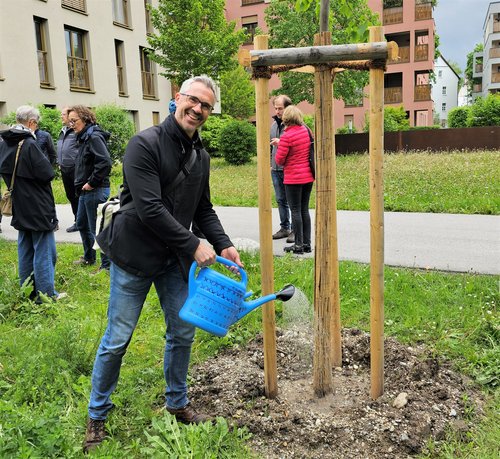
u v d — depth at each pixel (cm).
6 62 1694
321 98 280
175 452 258
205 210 304
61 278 599
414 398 313
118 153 1816
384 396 316
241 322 440
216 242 297
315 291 305
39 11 1822
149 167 253
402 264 623
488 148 2228
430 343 397
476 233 796
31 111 522
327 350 312
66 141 773
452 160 1794
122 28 2302
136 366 376
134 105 2405
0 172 493
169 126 261
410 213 997
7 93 1700
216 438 274
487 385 337
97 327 439
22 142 481
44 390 330
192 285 261
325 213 291
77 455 261
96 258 685
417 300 479
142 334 433
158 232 254
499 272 575
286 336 409
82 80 2095
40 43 1881
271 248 300
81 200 623
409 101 4059
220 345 403
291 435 284
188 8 2277
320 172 287
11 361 382
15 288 511
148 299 501
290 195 663
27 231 514
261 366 368
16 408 291
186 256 264
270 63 276
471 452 272
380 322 306
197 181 274
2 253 738
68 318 452
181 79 2331
